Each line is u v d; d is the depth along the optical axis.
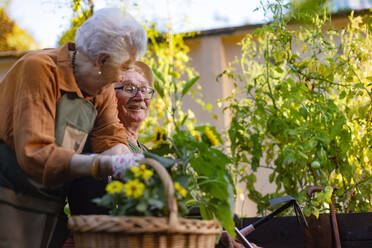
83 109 1.98
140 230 1.39
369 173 3.28
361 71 3.50
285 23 3.51
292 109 3.35
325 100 3.36
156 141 1.75
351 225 2.63
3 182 1.81
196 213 2.14
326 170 3.28
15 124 1.74
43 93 1.78
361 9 4.18
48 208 1.92
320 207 2.81
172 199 1.42
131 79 2.69
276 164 3.46
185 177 1.65
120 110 2.69
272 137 3.58
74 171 1.70
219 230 1.59
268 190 4.48
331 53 3.54
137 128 2.76
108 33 1.83
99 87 1.97
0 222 1.79
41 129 1.74
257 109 3.52
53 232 1.98
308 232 2.65
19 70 1.83
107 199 1.55
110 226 1.40
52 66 1.83
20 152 1.71
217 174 1.75
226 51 5.32
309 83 3.43
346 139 3.19
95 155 1.73
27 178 1.84
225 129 4.15
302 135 3.27
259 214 3.53
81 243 1.46
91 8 3.26
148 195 1.49
